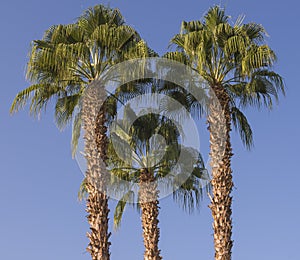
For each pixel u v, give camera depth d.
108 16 18.78
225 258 17.70
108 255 16.92
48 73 18.25
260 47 18.66
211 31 19.69
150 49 19.03
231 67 19.36
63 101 18.70
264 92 19.55
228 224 18.00
